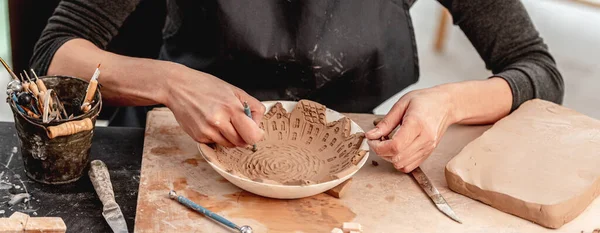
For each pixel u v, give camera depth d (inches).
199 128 44.0
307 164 45.8
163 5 66.9
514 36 60.3
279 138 48.4
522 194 43.0
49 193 43.1
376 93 61.3
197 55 57.6
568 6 167.5
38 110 42.2
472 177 44.9
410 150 45.5
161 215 40.7
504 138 48.8
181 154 47.7
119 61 48.9
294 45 54.3
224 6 52.4
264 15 53.2
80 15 52.4
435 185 46.5
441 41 148.3
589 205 45.1
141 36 68.9
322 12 54.0
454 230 41.8
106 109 74.0
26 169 44.3
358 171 47.4
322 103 60.7
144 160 46.3
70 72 49.5
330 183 41.3
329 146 47.4
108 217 40.6
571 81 136.3
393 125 47.3
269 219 41.4
